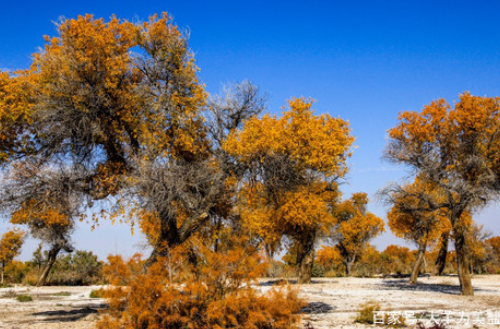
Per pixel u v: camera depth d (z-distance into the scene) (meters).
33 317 13.96
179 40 14.26
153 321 9.15
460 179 22.23
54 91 12.64
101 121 13.33
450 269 47.84
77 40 12.81
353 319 13.41
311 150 15.89
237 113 15.70
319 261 51.00
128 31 13.84
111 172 13.76
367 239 47.59
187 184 13.73
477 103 22.22
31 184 12.84
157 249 13.26
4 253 37.84
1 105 12.16
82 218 13.60
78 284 36.25
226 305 9.38
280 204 17.34
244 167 15.19
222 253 10.35
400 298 19.89
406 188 23.81
